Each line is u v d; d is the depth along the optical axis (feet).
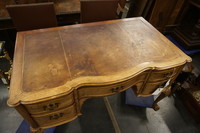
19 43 3.30
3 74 4.42
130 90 5.61
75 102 2.86
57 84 2.45
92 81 2.58
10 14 3.70
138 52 3.42
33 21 4.08
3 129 4.19
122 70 2.89
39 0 5.09
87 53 3.22
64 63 2.90
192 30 7.96
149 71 3.19
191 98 4.95
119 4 6.32
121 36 3.93
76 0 5.89
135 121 4.77
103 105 5.15
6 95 5.03
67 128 4.37
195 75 6.24
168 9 7.98
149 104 5.20
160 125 4.74
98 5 4.58
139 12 8.36
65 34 3.79
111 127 4.55
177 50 3.64
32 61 2.86
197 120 4.84
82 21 4.80
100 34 3.93
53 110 2.61
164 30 9.16
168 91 4.15
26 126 3.99
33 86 2.38
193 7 8.23
